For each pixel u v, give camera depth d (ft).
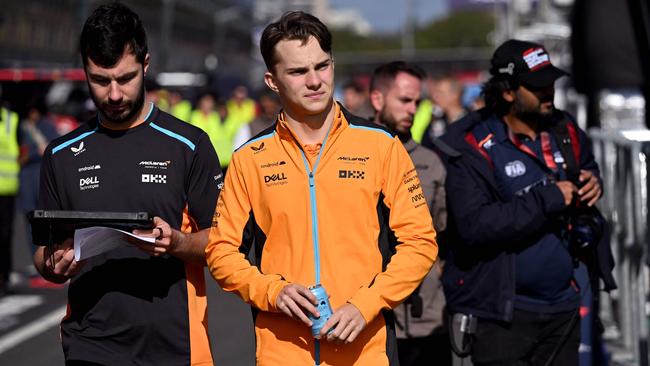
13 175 42.09
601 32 35.06
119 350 16.47
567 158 18.90
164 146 16.69
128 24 16.03
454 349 19.48
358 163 14.89
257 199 15.10
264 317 14.97
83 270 16.56
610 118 60.70
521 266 18.69
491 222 18.42
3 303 40.37
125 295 16.43
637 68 34.96
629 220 27.91
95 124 16.90
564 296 18.98
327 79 14.70
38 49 161.99
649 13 34.30
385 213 15.06
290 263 14.84
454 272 19.38
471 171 18.97
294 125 15.02
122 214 15.42
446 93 43.60
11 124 42.19
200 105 73.41
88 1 163.22
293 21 14.64
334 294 14.70
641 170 27.02
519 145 18.94
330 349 14.75
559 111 19.39
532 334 18.89
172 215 16.66
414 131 54.70
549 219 18.37
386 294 14.48
